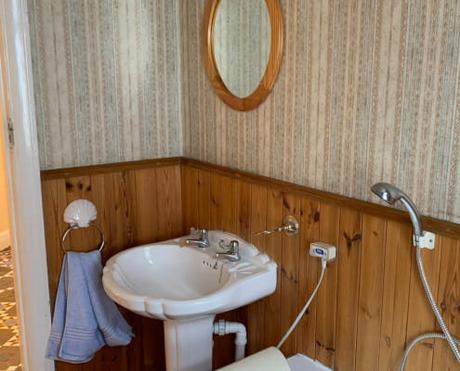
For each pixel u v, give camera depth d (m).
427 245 1.31
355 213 1.49
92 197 2.04
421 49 1.27
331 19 1.49
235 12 1.82
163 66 2.15
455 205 1.25
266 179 1.79
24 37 1.80
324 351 1.66
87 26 1.95
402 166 1.36
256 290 1.70
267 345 1.90
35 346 2.04
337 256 1.56
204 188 2.12
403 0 1.30
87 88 1.99
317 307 1.66
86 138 2.02
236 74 1.86
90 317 1.99
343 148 1.52
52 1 1.86
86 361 2.04
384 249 1.42
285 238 1.75
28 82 1.83
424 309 1.34
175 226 2.29
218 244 1.97
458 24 1.19
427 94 1.28
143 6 2.06
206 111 2.07
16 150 1.87
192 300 1.54
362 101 1.44
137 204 2.16
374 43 1.38
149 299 1.55
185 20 2.10
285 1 1.63
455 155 1.24
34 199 1.91
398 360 1.43
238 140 1.92
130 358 2.25
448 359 1.31
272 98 1.74
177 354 1.76
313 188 1.63
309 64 1.58
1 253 4.07
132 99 2.10
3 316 3.00
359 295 1.51
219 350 2.14
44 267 1.97
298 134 1.66
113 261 1.83
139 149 2.16
